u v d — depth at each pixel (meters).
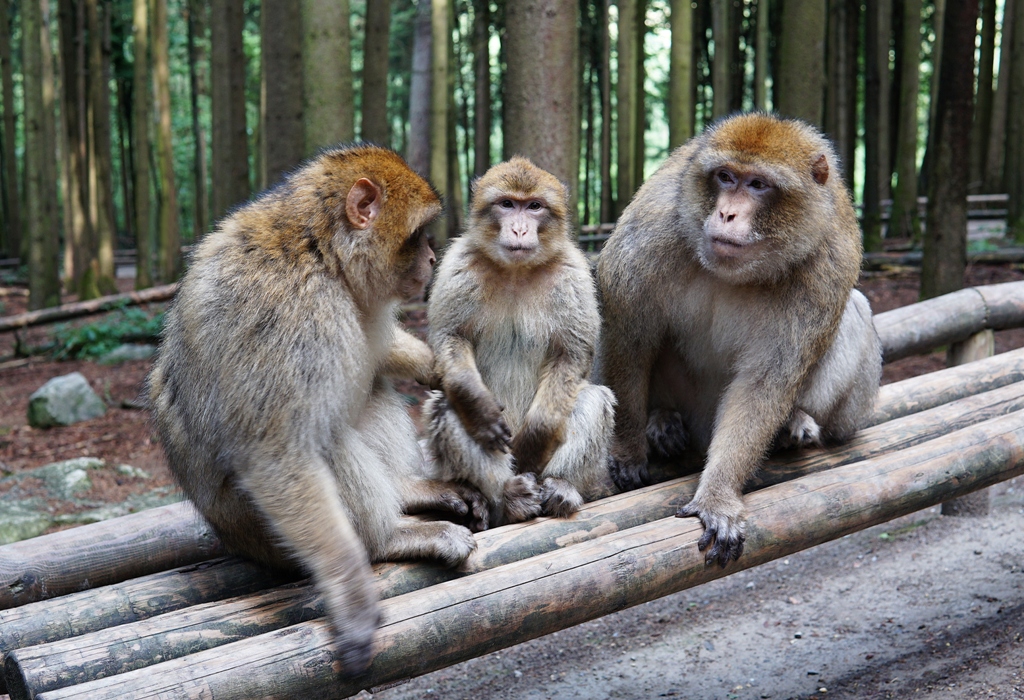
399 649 2.75
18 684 2.68
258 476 2.84
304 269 2.95
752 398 3.80
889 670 4.44
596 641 5.14
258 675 2.55
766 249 3.62
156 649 2.78
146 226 18.00
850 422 4.37
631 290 3.96
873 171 16.47
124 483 7.65
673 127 10.27
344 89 8.02
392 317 3.40
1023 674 4.18
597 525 3.60
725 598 5.50
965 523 6.09
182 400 3.16
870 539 6.07
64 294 20.62
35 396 9.58
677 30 10.05
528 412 3.83
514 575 3.03
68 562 3.65
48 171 16.33
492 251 3.80
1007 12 22.80
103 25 20.16
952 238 9.05
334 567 2.75
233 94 14.87
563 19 6.55
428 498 3.63
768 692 4.39
